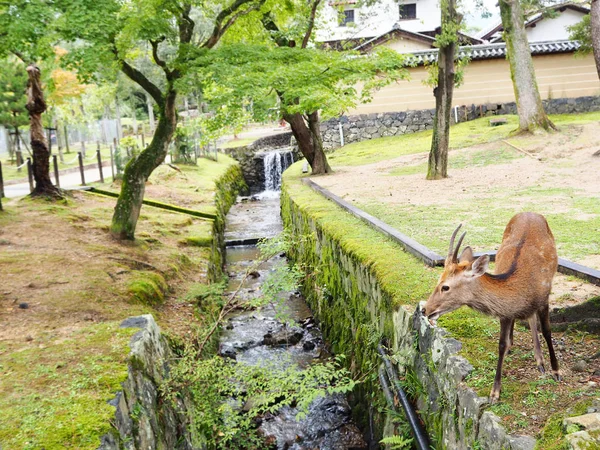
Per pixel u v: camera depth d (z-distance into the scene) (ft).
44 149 41.55
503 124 77.92
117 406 13.89
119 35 28.12
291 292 40.83
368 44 85.10
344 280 28.55
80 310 21.68
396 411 18.35
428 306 13.39
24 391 14.56
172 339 21.49
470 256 14.03
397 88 89.97
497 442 11.70
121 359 16.34
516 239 14.08
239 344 30.53
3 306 21.56
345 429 23.39
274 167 91.09
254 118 32.91
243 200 79.87
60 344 17.70
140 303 24.16
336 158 76.64
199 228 41.75
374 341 21.90
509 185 44.50
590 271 20.57
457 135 73.77
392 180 52.60
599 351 14.57
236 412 20.52
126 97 118.93
